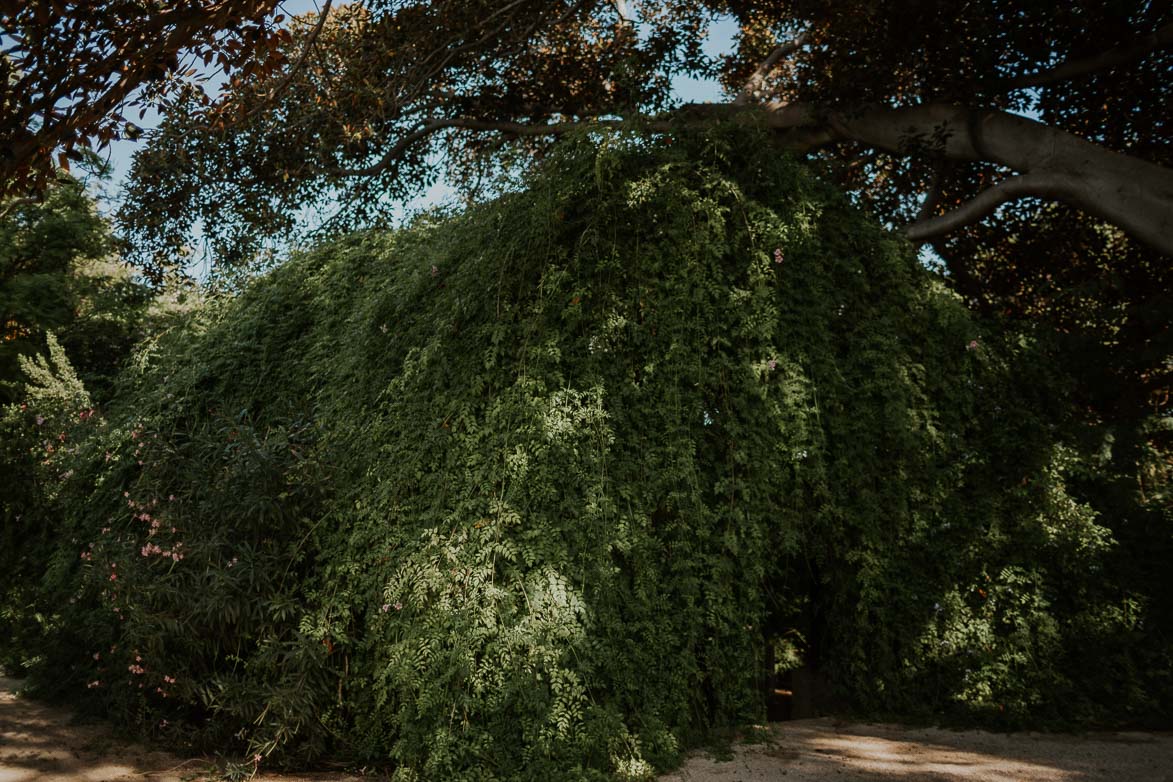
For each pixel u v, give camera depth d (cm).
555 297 527
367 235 807
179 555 521
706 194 568
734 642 527
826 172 669
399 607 477
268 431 603
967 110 841
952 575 604
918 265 639
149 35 412
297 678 492
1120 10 743
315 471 557
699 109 1030
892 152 931
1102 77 872
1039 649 599
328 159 1175
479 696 446
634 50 1162
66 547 748
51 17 388
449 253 588
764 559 547
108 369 1639
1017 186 794
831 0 880
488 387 529
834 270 607
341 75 1036
